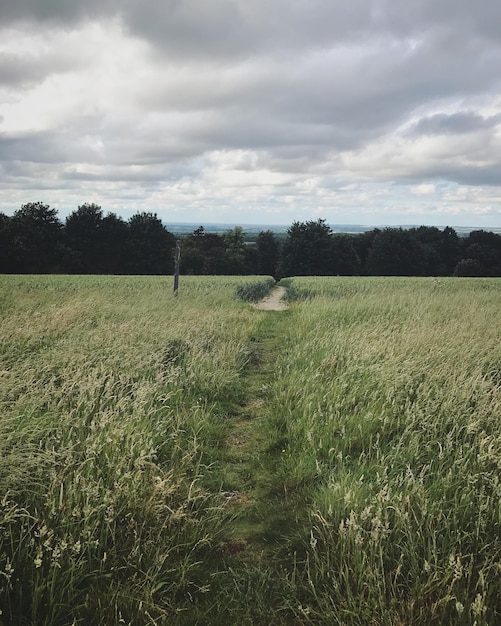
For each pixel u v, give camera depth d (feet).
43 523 10.20
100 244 252.21
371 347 26.30
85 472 12.51
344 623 9.08
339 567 10.33
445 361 23.03
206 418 19.30
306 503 13.55
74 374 20.18
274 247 327.06
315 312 48.34
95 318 37.52
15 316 33.14
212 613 9.82
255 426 20.20
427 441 16.01
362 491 12.49
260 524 12.98
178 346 29.84
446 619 9.01
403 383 20.53
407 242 280.10
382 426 17.07
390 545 10.55
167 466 14.89
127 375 20.44
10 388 17.46
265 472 15.90
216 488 14.76
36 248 232.73
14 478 11.39
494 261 287.07
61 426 14.97
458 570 9.22
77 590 9.50
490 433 16.08
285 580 10.50
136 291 66.13
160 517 11.88
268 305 79.82
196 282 99.81
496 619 9.05
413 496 12.01
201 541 11.44
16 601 9.21
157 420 16.98
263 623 9.61
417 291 73.51
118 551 10.57
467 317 37.88
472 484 12.47
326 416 18.52
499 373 22.90
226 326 39.40
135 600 9.41
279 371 26.78
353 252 285.64
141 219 261.44
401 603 9.19
